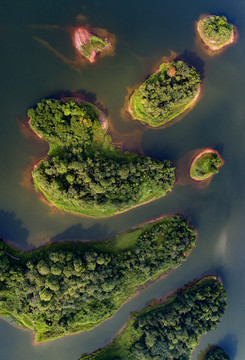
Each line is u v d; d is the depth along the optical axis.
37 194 68.19
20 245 67.50
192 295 70.56
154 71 69.50
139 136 70.19
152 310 71.69
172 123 71.44
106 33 68.50
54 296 62.47
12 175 67.50
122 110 69.12
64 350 70.12
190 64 71.44
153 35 70.06
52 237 68.44
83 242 68.75
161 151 71.12
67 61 67.81
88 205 65.88
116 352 70.19
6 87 66.81
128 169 65.25
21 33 67.00
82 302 65.81
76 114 62.66
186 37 71.19
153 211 71.44
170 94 66.31
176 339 66.94
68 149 65.69
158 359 67.12
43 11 67.44
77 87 67.94
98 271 64.62
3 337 69.00
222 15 72.38
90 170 64.19
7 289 64.44
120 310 71.44
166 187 68.44
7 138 67.12
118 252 68.94
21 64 66.94
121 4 69.38
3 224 67.44
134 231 70.25
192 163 72.38
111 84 68.75
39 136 67.31
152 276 70.75
